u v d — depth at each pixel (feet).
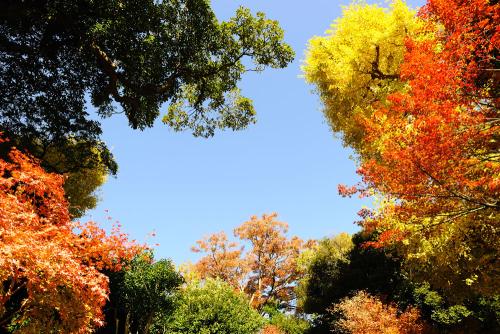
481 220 24.63
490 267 30.25
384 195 22.57
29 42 43.24
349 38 43.34
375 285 63.26
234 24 48.52
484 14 17.54
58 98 46.91
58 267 15.90
